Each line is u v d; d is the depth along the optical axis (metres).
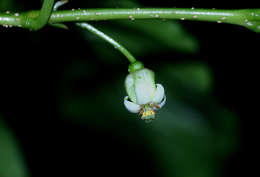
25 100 0.29
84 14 0.21
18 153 0.25
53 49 0.28
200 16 0.21
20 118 0.29
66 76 0.29
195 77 0.29
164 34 0.28
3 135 0.26
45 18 0.21
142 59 0.28
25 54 0.28
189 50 0.28
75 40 0.28
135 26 0.28
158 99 0.23
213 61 0.29
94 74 0.29
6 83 0.29
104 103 0.29
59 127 0.29
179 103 0.29
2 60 0.28
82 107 0.29
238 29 0.29
